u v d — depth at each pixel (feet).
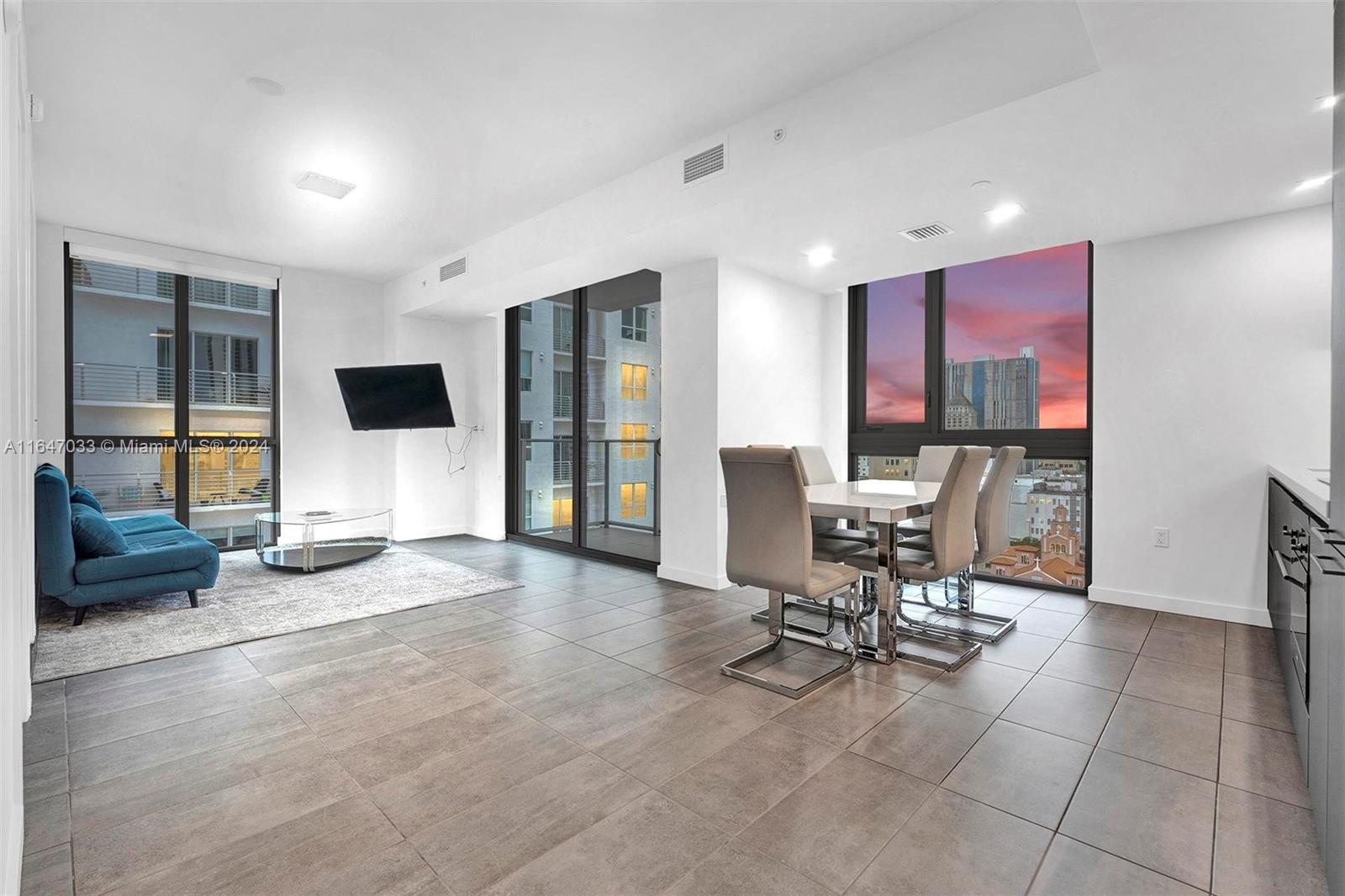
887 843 5.57
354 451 21.63
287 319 20.24
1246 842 5.57
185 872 5.21
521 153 12.11
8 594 4.70
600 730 7.68
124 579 12.16
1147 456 12.77
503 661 10.03
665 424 15.78
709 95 10.12
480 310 20.94
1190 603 12.30
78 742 7.41
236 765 6.90
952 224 12.16
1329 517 5.06
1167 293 12.56
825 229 12.58
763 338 15.98
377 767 6.85
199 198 14.21
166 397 18.39
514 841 5.63
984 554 11.34
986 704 8.38
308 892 5.00
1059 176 10.00
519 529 22.06
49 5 7.96
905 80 8.86
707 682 9.20
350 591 14.47
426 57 9.20
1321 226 11.20
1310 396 11.29
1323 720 5.35
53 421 15.93
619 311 18.26
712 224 12.28
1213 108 8.03
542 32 8.62
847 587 9.73
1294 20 6.41
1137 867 5.26
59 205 14.69
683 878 5.16
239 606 13.17
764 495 9.18
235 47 8.93
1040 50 7.74
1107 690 8.82
